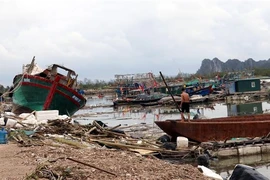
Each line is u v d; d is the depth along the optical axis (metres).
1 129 15.60
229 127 17.09
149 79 74.88
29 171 8.59
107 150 12.27
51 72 27.28
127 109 49.31
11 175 8.26
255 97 54.50
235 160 15.23
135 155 11.79
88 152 11.46
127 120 34.94
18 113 28.06
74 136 16.47
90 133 17.75
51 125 18.11
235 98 53.75
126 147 14.50
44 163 8.80
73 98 27.42
